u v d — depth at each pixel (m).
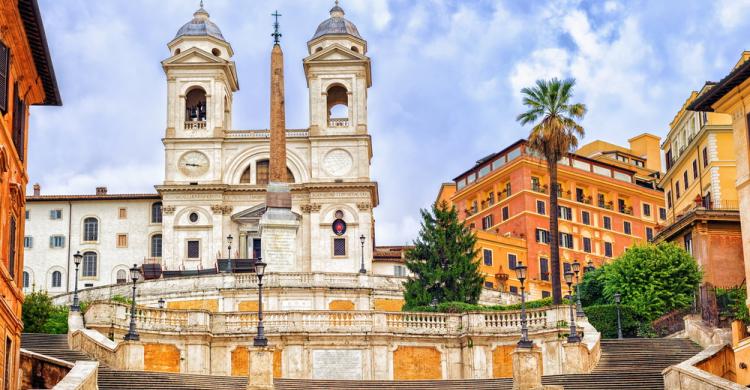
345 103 105.81
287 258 89.75
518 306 60.31
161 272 91.56
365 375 51.19
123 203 102.44
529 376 39.06
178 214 98.81
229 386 39.62
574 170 109.88
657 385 38.31
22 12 30.30
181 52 102.12
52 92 36.09
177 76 102.31
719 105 40.94
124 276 100.94
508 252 102.00
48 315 55.56
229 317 51.56
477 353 51.81
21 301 33.91
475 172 114.75
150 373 39.09
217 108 101.81
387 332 51.75
